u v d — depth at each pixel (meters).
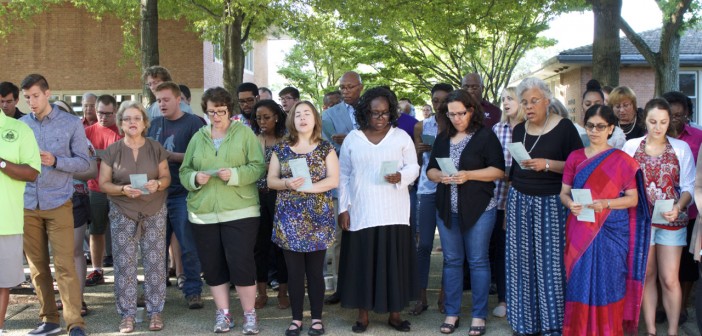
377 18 15.01
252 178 5.51
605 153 4.98
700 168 4.86
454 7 14.97
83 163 5.43
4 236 4.83
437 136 5.83
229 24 15.16
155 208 5.67
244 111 6.96
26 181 4.95
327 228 5.50
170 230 6.82
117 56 22.73
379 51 19.30
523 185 5.30
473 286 5.54
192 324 5.87
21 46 22.78
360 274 5.45
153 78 6.80
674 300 5.23
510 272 5.41
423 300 6.25
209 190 5.52
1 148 4.79
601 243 4.95
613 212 4.98
